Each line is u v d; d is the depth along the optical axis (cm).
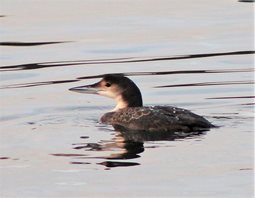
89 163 1306
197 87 1775
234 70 1898
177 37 2198
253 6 2533
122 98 1598
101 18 2402
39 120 1554
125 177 1248
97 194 1195
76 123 1527
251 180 1220
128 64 1970
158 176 1244
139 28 2292
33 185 1234
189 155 1316
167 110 1475
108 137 1427
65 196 1193
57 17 2417
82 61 1997
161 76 1869
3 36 2227
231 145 1345
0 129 1492
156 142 1384
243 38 2178
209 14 2441
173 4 2580
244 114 1549
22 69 1939
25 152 1365
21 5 2580
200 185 1211
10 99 1711
